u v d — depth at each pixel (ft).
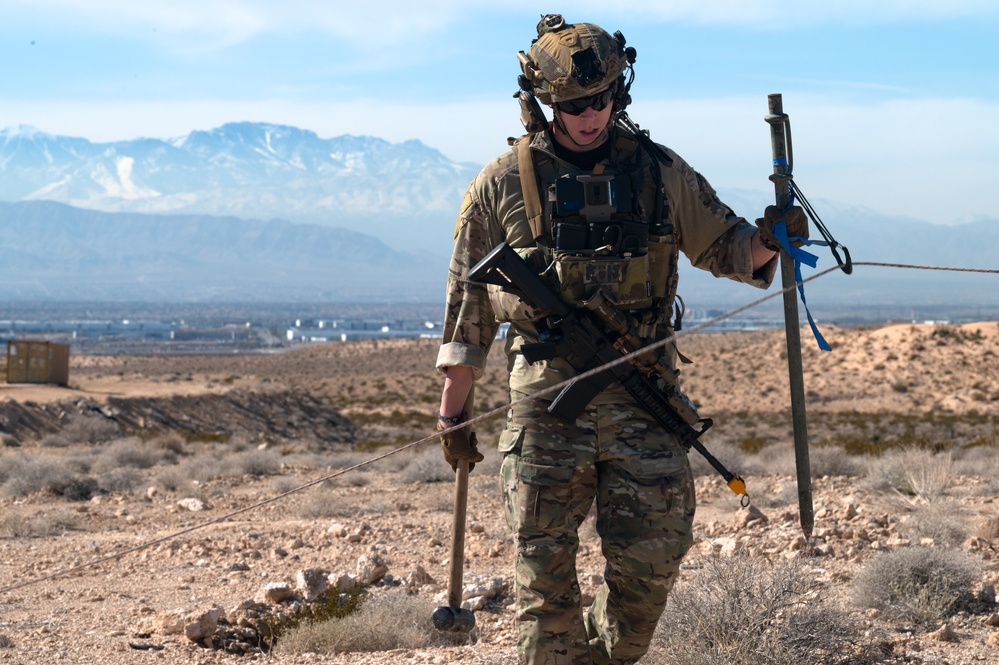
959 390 212.23
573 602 12.09
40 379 150.51
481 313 12.48
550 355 11.77
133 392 153.17
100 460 77.97
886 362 232.12
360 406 255.09
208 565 32.27
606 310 11.62
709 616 16.99
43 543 39.11
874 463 50.96
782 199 12.11
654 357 11.78
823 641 16.83
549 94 11.83
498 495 48.75
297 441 148.05
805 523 12.84
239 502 52.70
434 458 63.62
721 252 12.56
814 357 251.39
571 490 11.98
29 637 22.06
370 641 20.52
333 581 24.66
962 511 33.86
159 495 55.98
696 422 12.15
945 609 19.81
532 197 12.03
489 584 24.47
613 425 11.84
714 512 39.96
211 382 194.39
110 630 22.71
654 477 11.77
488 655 18.49
